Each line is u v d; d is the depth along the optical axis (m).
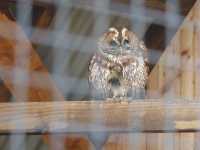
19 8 4.32
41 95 4.38
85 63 4.46
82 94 4.47
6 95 4.35
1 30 4.34
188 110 4.24
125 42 4.32
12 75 4.33
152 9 4.36
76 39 4.44
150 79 4.50
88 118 4.19
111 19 4.36
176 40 4.54
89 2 4.35
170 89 4.55
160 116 4.22
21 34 4.36
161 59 4.53
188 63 4.58
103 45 4.31
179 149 4.58
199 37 4.57
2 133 4.20
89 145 4.64
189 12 4.50
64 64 4.46
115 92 4.27
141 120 4.21
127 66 4.30
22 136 4.30
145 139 4.59
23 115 4.17
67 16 4.41
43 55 4.41
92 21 4.39
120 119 4.20
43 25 4.39
